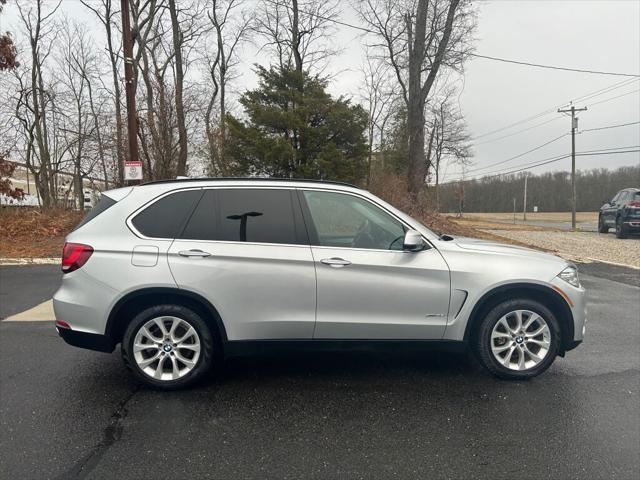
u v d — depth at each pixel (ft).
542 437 10.30
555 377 13.67
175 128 66.90
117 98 84.69
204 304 12.26
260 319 12.41
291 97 63.98
